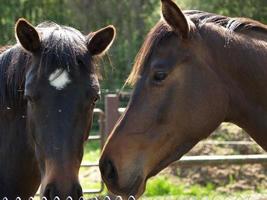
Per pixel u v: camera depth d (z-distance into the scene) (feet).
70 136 14.69
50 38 15.29
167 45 15.24
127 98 43.57
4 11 75.25
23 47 15.37
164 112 15.17
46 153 14.69
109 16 80.07
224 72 15.39
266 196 30.48
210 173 37.73
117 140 15.24
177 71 15.17
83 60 15.19
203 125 15.30
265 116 15.43
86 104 15.02
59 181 14.33
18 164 16.16
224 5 70.85
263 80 15.34
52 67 14.92
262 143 15.69
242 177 37.58
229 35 15.48
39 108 14.85
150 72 15.26
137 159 15.16
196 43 15.30
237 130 43.19
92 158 41.83
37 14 77.36
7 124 16.17
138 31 80.84
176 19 15.06
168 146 15.33
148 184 34.63
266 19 70.33
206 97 15.23
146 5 84.28
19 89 15.92
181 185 36.47
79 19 78.95
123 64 72.84
